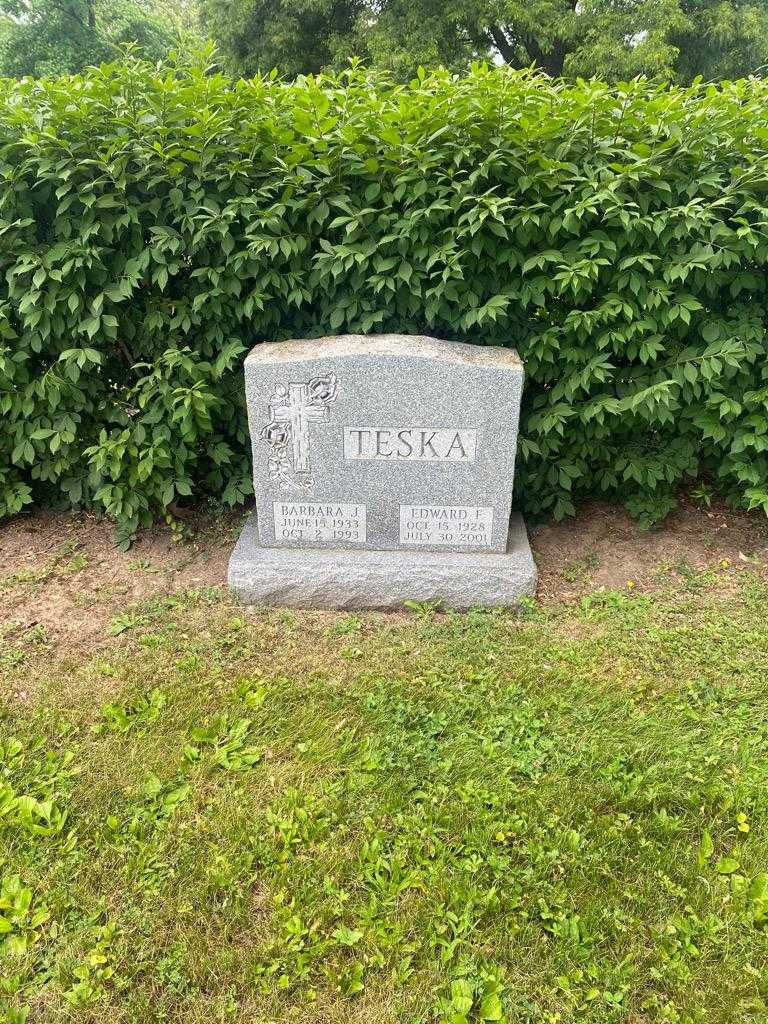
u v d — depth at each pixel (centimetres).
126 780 166
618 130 213
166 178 217
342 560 222
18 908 142
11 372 227
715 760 171
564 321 224
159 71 223
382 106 213
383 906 143
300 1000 130
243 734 178
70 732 179
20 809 159
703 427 231
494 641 209
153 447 229
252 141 216
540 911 143
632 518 265
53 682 193
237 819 158
